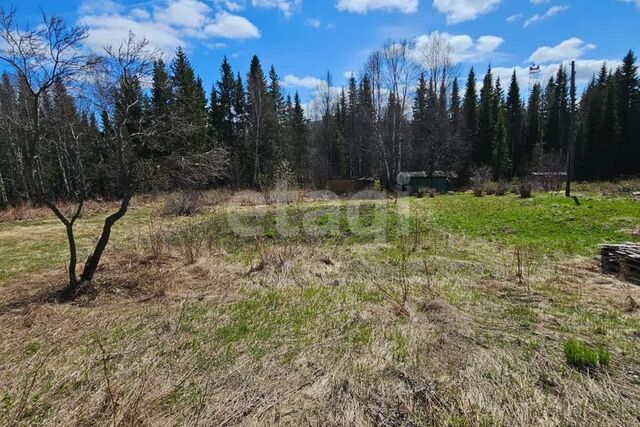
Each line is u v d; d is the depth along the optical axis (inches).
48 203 204.5
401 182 1051.3
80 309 190.2
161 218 547.5
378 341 149.1
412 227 408.8
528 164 1407.5
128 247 342.0
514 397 110.4
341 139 1621.6
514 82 1699.1
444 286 215.2
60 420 106.0
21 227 481.7
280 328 164.2
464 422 100.4
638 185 695.1
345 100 1877.5
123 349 147.6
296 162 1390.3
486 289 208.8
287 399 113.0
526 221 419.2
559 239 331.3
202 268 259.0
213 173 274.4
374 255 292.8
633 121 1315.2
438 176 1071.0
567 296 193.9
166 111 244.1
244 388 119.2
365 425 100.8
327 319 172.6
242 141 1325.0
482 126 1400.1
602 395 109.9
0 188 801.6
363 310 182.2
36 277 252.1
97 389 120.6
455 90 1384.1
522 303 186.4
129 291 214.1
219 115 1357.0
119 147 226.7
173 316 179.5
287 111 1477.6
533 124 1581.0
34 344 153.5
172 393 117.6
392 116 1099.3
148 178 237.3
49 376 129.4
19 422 105.7
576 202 516.7
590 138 1320.1
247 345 148.9
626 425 98.0
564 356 132.8
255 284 227.6
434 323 164.6
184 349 146.6
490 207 548.1
